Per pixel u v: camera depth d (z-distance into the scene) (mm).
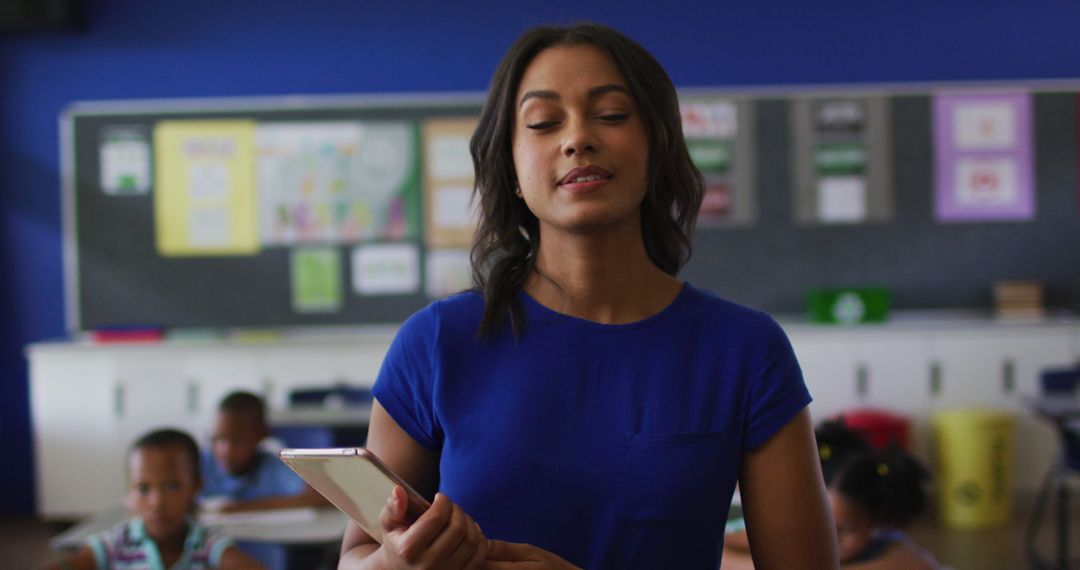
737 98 6039
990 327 5746
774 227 6062
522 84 934
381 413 965
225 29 6078
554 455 893
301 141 6035
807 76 6121
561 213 898
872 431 5387
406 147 6047
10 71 6027
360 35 6105
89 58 6047
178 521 2486
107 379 5750
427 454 965
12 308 6066
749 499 933
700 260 6066
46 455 5770
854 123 6055
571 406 904
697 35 6121
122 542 2467
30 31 6016
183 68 6070
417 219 6059
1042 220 6070
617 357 916
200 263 6043
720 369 917
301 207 6047
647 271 959
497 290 946
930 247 6062
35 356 5750
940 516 5508
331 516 3150
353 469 793
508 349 930
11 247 6062
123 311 6039
